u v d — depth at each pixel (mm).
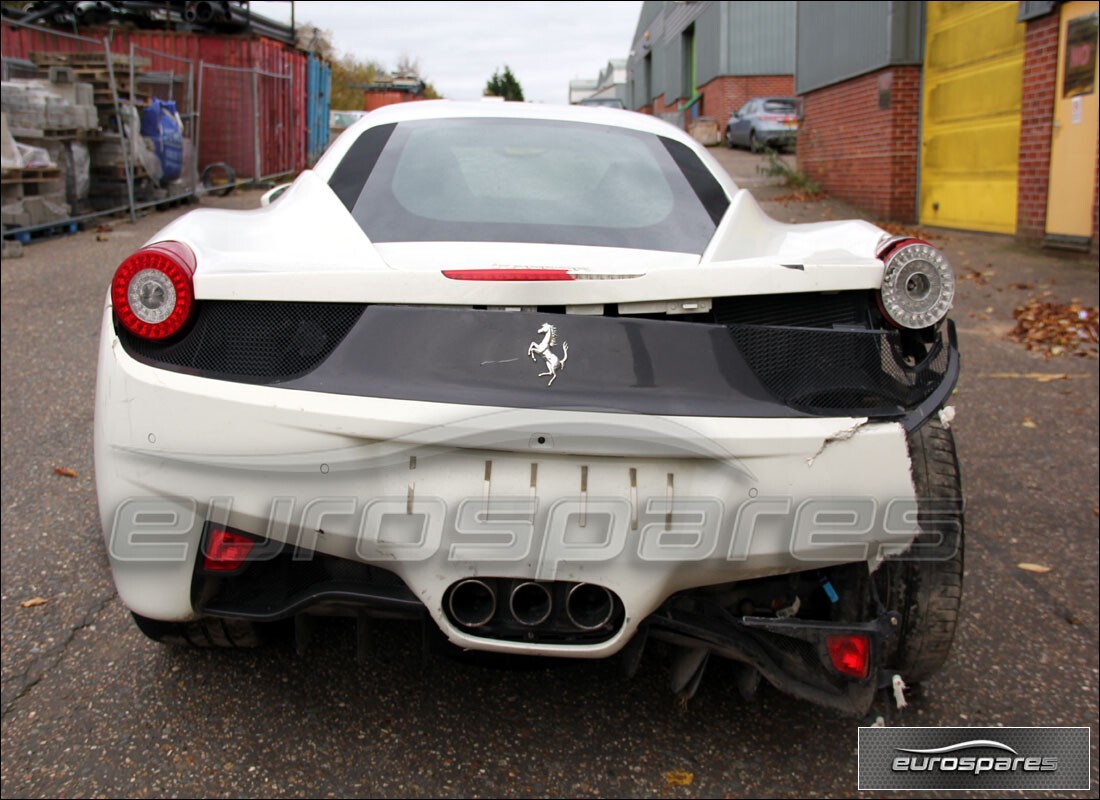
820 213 13242
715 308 2217
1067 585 3459
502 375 2094
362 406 2064
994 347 6617
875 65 12531
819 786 2428
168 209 13469
